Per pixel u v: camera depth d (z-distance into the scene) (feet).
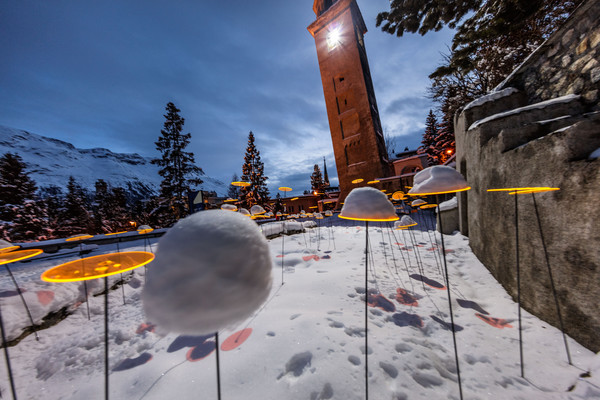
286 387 4.64
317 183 142.00
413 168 82.43
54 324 8.14
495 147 10.62
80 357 6.31
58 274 2.11
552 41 10.96
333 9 83.46
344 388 4.60
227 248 2.03
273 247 18.19
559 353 6.11
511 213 9.28
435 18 23.86
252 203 93.45
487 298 9.29
